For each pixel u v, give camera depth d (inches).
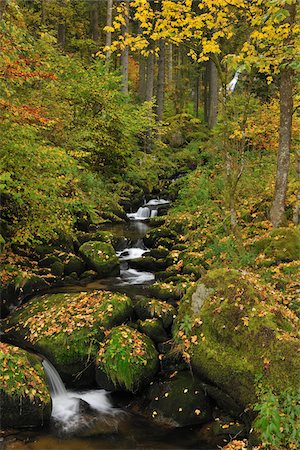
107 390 231.8
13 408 197.0
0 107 257.3
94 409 218.7
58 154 283.4
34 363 220.4
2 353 211.6
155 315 269.4
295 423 162.2
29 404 199.0
